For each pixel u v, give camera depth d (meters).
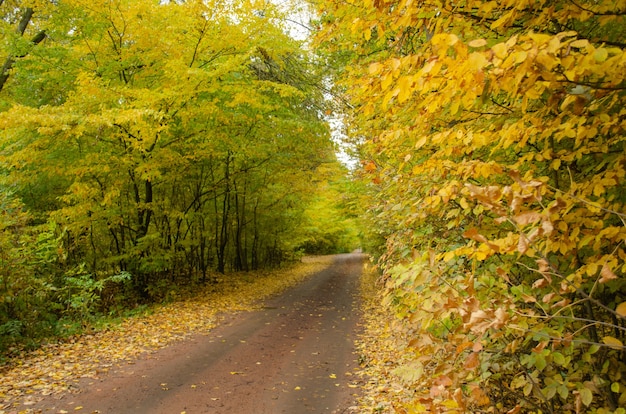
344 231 45.09
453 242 3.49
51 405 4.78
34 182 10.84
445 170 2.87
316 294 15.08
